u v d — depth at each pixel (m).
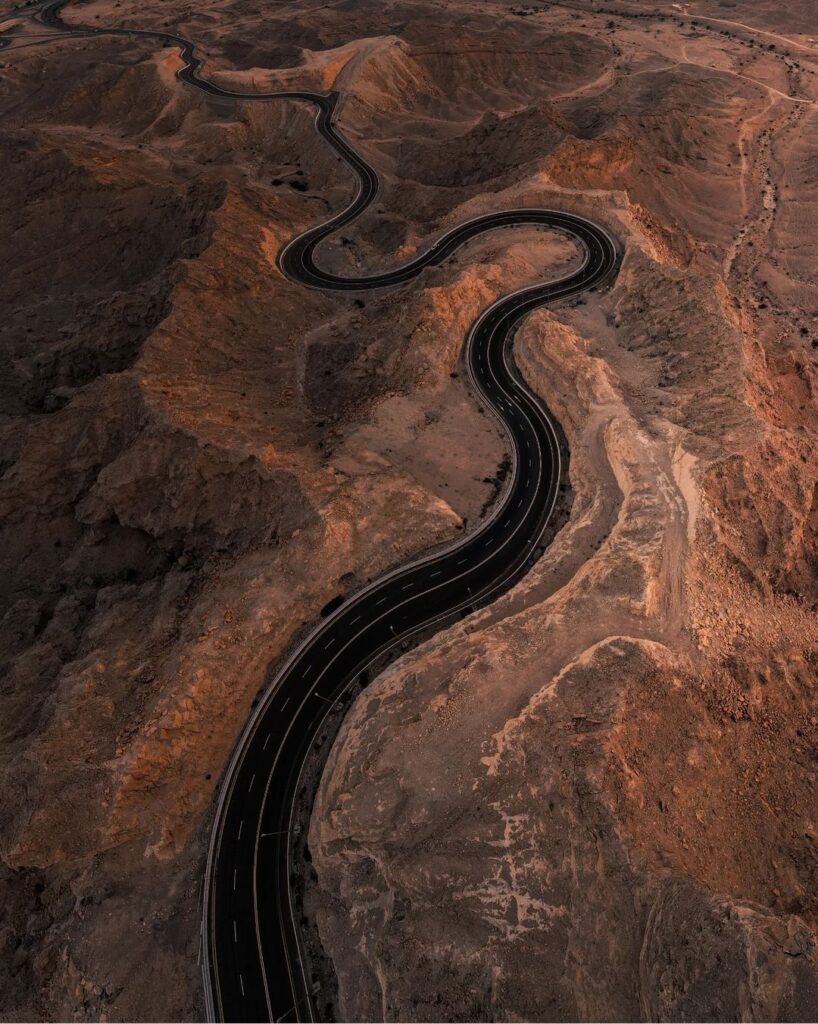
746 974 31.23
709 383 64.81
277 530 61.78
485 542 61.47
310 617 57.97
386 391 75.00
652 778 40.59
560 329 74.50
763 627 50.12
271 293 97.06
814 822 43.28
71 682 55.22
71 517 75.38
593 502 60.31
